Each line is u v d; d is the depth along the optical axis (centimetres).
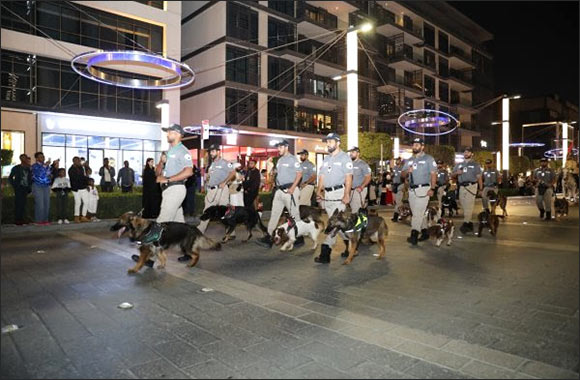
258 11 3275
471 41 5631
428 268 618
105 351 333
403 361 315
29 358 321
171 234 613
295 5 3584
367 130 4131
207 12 3194
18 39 2038
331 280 557
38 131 2106
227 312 425
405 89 4462
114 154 2381
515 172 4269
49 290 503
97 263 657
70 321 398
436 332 370
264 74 3288
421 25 4806
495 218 923
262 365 310
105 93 2342
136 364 311
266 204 1552
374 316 414
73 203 1217
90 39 2302
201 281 549
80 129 2242
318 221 834
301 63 3522
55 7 2181
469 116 5612
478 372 297
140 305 447
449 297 473
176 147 656
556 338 354
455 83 5219
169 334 367
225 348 339
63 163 2205
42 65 2141
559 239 866
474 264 638
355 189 862
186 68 1698
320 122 3759
